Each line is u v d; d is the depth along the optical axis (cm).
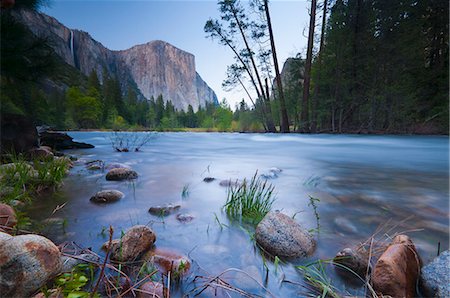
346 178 477
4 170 340
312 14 1945
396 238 186
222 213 270
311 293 141
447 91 1667
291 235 187
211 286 139
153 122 9319
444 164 669
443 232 227
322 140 1423
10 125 531
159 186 386
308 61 1984
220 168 570
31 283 112
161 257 166
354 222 251
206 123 6812
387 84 1783
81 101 6456
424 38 1823
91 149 984
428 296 139
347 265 160
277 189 384
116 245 167
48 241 129
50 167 392
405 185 421
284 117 2236
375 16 1820
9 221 194
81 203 293
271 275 157
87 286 131
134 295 125
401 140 1304
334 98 1923
